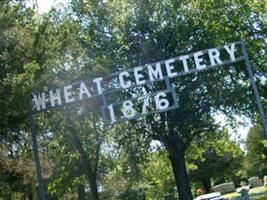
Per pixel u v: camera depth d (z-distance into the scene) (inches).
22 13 799.7
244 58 783.7
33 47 731.4
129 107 770.2
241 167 3065.9
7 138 807.1
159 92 768.9
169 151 1327.5
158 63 767.7
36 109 758.5
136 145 1325.0
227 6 1327.5
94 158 1228.5
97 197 1177.4
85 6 1332.4
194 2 1328.7
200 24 1311.5
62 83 810.8
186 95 1280.8
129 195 2354.8
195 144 1577.3
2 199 1015.0
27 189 1082.1
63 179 1360.7
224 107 1310.3
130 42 1306.6
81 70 1043.3
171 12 1314.0
